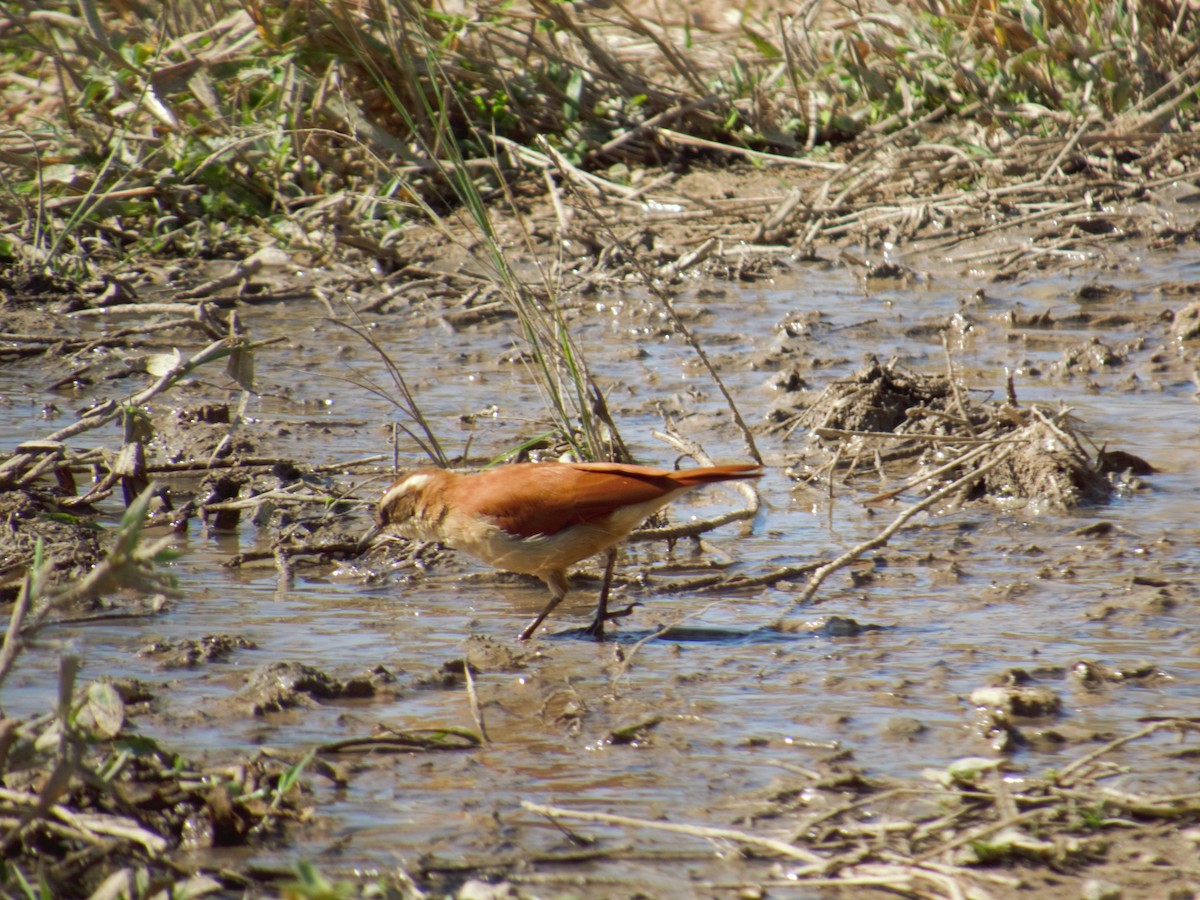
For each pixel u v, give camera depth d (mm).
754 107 25359
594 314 18953
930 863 5992
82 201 20766
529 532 9000
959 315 18281
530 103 24469
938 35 26078
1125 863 6051
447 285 19875
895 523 9914
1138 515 11328
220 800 6203
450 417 14359
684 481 9086
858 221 22891
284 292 19672
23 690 7828
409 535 9633
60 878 5695
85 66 23297
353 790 6738
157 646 8578
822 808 6559
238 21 22688
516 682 8203
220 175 21953
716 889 5859
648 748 7242
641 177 24391
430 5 23531
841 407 13719
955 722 7508
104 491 11375
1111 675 8070
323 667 8367
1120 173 23656
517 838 6270
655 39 25328
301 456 12938
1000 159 23844
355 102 22859
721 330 18062
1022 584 9766
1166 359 16297
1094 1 25719
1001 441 11852
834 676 8203
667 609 9594
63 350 16734
